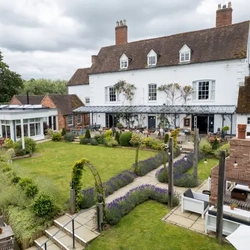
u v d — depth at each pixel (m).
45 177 12.46
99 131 28.14
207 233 7.48
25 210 9.02
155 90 28.89
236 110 21.86
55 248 7.49
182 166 14.10
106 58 33.94
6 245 7.52
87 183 12.21
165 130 25.02
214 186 8.82
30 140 20.56
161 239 7.26
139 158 17.64
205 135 24.91
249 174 8.24
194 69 25.83
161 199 9.86
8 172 12.91
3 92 46.78
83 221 8.54
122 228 7.96
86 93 37.62
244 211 7.55
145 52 30.64
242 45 23.69
